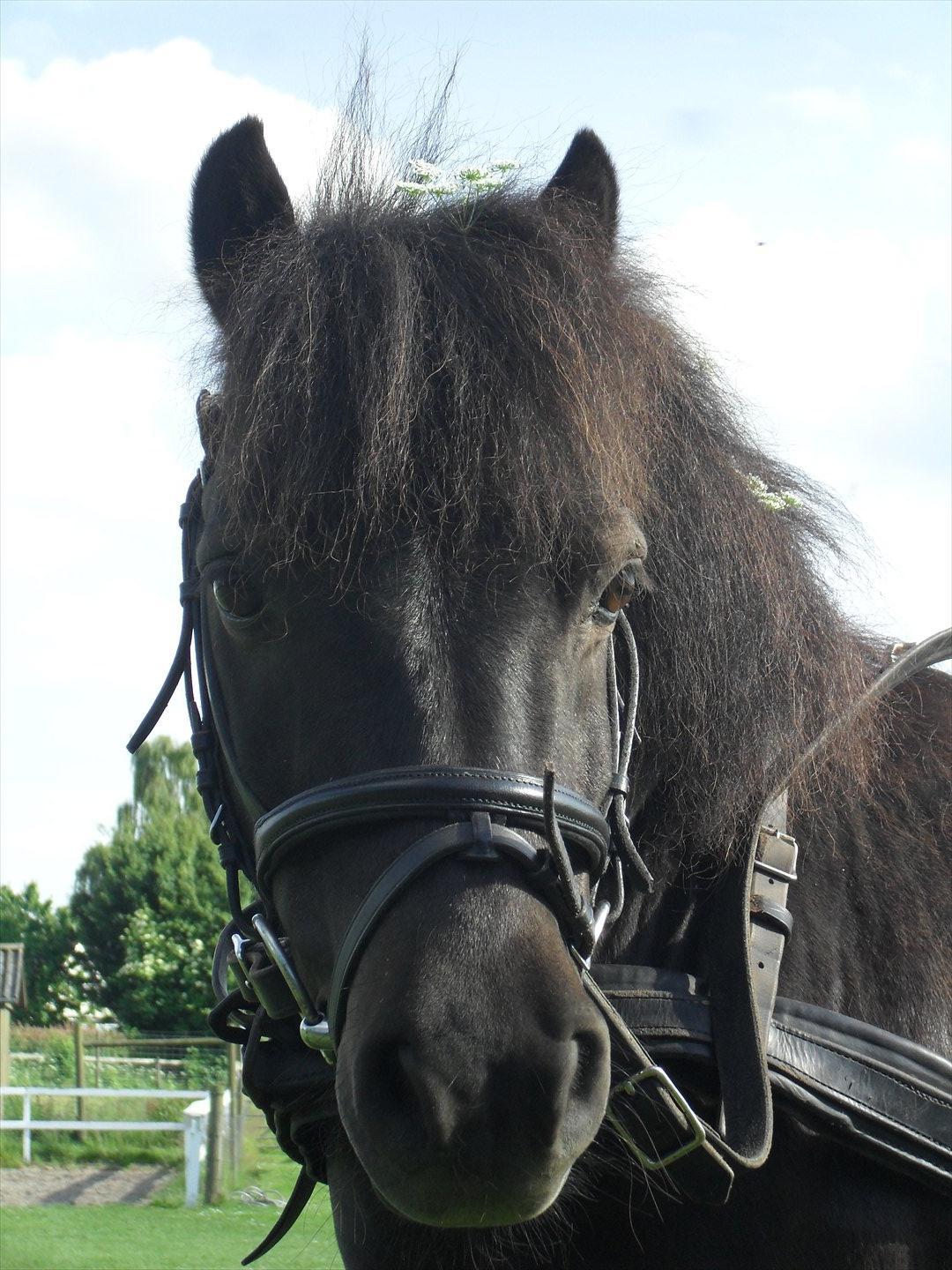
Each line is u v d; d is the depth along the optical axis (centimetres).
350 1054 144
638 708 195
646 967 192
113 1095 1251
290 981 173
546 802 148
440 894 148
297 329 166
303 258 176
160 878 2958
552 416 162
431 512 158
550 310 169
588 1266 192
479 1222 138
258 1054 204
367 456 156
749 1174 186
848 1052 187
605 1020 167
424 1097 136
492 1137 137
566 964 146
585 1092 144
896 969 204
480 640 157
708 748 195
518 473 158
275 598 164
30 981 3366
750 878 191
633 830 200
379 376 159
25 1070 1852
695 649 194
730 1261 185
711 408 212
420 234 178
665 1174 179
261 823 167
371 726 156
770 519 211
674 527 195
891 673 217
